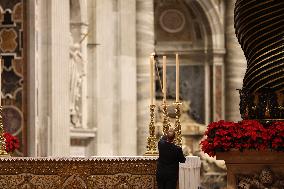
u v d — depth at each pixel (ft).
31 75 129.49
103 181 93.20
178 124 94.43
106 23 159.63
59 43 135.33
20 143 129.08
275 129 76.43
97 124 155.12
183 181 94.68
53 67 133.90
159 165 88.94
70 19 148.77
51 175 93.81
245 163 77.82
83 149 152.87
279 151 76.95
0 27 130.21
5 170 94.27
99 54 155.63
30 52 129.59
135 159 92.68
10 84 129.70
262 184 77.51
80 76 149.59
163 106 94.32
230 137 77.51
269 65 75.82
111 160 92.84
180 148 88.74
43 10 133.49
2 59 130.00
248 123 77.25
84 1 150.51
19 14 129.70
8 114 129.59
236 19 77.71
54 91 134.10
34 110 129.49
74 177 93.45
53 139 134.00
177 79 94.68
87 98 153.99
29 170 94.12
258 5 75.20
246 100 78.79
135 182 92.89
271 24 75.15
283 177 77.25
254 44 76.28
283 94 76.89
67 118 138.10
